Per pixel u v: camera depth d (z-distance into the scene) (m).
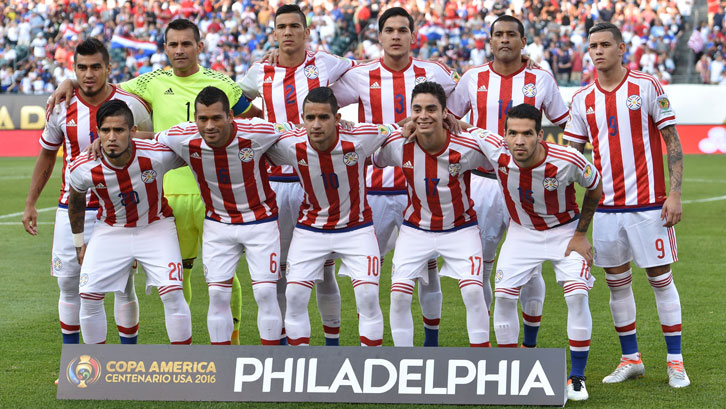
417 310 10.87
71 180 7.31
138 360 6.87
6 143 31.03
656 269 7.78
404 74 8.94
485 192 8.66
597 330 9.54
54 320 10.04
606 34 7.68
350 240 7.53
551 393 6.64
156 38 35.41
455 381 6.70
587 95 7.97
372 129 7.42
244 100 8.79
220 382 6.78
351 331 9.53
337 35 34.84
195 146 7.33
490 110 8.83
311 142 7.29
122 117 7.02
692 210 19.23
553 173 7.10
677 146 7.73
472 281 7.45
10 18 36.03
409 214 7.76
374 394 6.71
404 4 34.91
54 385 7.42
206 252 7.67
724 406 6.84
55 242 7.92
